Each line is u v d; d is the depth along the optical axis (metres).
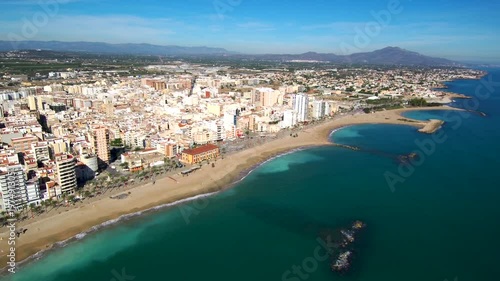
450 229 174.75
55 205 188.88
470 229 174.50
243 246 161.25
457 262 147.62
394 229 174.62
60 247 157.38
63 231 168.12
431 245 160.75
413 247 158.88
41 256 150.75
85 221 177.50
